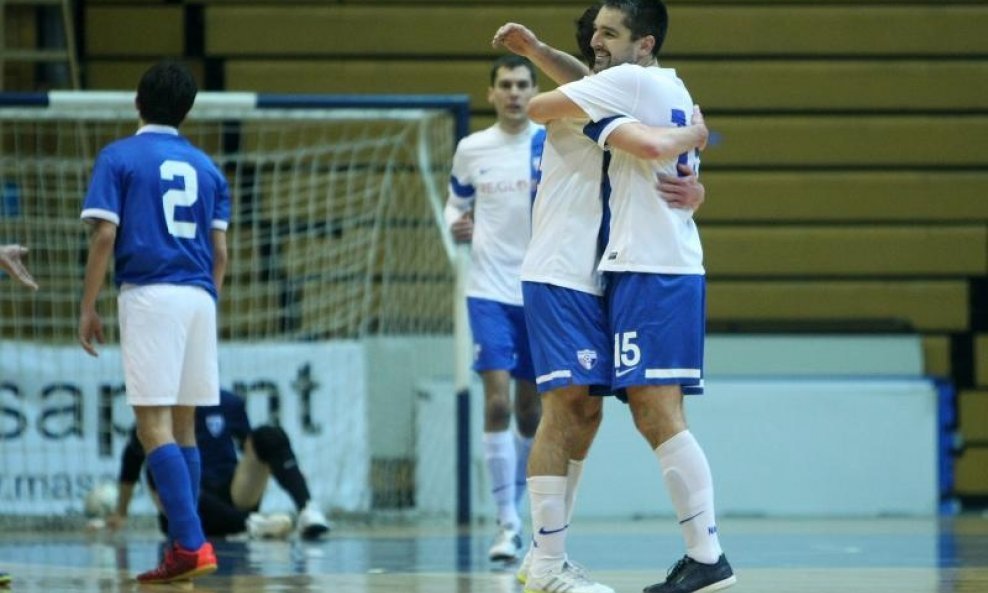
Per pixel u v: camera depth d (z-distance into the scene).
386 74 31.77
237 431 24.00
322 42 31.80
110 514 26.06
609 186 13.19
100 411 27.36
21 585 15.37
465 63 31.88
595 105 12.87
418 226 30.81
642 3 13.43
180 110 16.50
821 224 31.81
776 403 28.75
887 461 28.92
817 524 26.38
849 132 31.81
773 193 31.73
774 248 31.70
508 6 31.88
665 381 12.81
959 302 31.73
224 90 31.66
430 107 26.55
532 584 13.33
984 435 31.42
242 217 29.98
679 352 12.86
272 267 29.03
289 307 30.02
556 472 13.34
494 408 19.69
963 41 31.92
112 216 15.77
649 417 12.98
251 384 27.77
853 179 31.81
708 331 31.16
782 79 31.81
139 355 15.69
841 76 31.84
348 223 29.48
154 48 31.73
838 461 28.81
